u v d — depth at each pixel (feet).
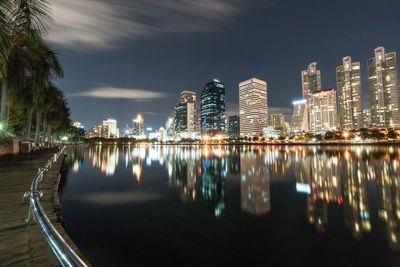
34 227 19.25
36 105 104.94
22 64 67.00
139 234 27.50
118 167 98.78
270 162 125.29
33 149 113.19
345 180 65.92
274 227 30.37
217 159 151.02
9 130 94.63
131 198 45.11
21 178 41.68
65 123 217.97
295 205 40.96
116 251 23.02
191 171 88.53
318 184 60.75
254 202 42.96
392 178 67.87
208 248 24.11
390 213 35.60
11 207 24.59
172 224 31.14
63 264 8.20
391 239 26.37
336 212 36.68
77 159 129.29
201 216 34.60
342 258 22.15
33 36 17.19
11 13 16.08
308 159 139.13
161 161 134.31
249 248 24.30
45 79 80.84
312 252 23.39
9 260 14.02
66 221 31.48
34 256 14.60
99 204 40.24
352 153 196.34
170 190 53.11
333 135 612.70
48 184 38.34
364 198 45.50
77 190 50.88
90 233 27.40
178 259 21.68
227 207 39.65
